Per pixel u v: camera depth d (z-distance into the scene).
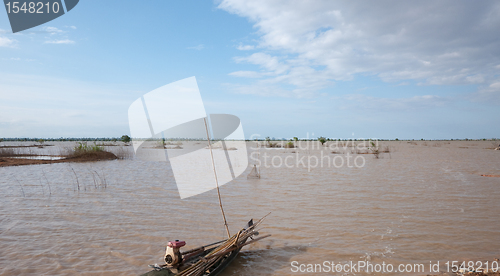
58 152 36.91
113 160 31.02
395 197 12.90
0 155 30.38
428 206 11.30
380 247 7.45
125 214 10.41
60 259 6.78
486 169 22.27
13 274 6.04
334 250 7.34
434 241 7.77
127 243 7.79
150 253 7.18
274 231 8.76
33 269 6.29
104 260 6.76
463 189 14.56
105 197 13.05
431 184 16.06
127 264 6.57
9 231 8.54
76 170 21.98
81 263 6.59
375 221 9.51
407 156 35.22
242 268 6.48
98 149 31.36
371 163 27.66
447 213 10.32
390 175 19.73
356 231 8.62
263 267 6.51
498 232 8.39
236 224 9.46
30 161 26.50
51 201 12.16
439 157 33.41
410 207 11.17
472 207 11.09
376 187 15.34
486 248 7.29
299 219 9.83
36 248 7.38
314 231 8.68
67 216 10.09
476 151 44.09
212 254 6.26
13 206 11.27
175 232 8.68
